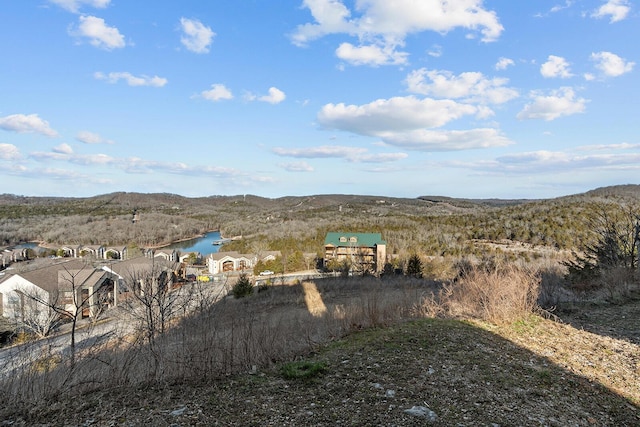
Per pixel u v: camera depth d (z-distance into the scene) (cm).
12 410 376
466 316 860
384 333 693
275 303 1909
